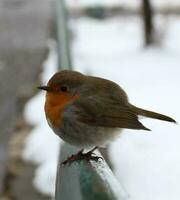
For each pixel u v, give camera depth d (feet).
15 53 75.00
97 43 78.59
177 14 99.30
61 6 43.50
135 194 32.76
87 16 106.73
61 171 14.02
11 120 47.52
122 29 88.89
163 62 64.64
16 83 60.49
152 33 71.87
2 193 33.86
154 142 38.58
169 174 34.27
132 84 55.21
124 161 36.04
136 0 110.63
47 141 39.58
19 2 120.57
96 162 14.78
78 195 10.96
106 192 10.52
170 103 47.85
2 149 41.04
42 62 69.10
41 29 90.74
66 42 30.66
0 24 97.81
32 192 33.42
